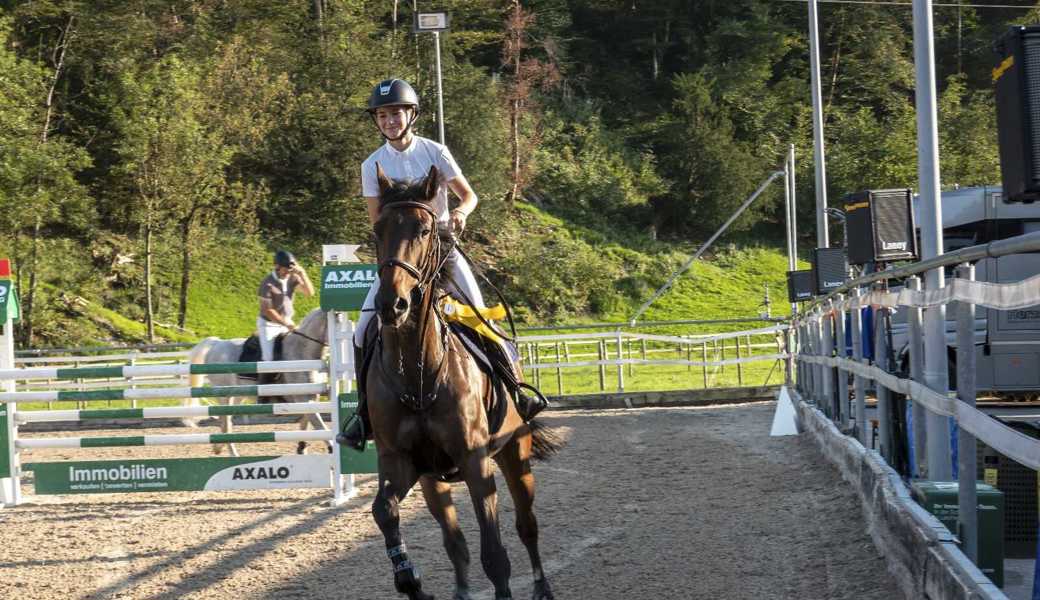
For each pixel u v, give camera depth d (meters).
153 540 7.89
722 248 50.81
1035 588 4.09
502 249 44.38
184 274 33.38
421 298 4.76
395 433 4.96
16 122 29.62
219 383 12.02
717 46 63.00
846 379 9.98
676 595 5.73
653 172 53.88
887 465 6.68
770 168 55.41
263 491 10.18
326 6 49.91
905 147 53.25
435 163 5.66
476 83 46.84
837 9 65.94
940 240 7.30
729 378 25.62
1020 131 3.59
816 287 12.95
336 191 42.59
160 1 41.78
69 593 6.45
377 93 5.58
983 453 5.89
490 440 5.25
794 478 9.22
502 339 5.72
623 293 44.16
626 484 9.60
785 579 5.85
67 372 9.62
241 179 41.34
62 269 32.78
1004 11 67.69
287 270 12.11
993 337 12.25
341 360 9.66
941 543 4.52
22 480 11.42
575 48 64.81
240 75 36.34
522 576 6.40
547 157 51.97
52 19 40.38
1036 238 3.21
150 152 31.39
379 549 7.29
